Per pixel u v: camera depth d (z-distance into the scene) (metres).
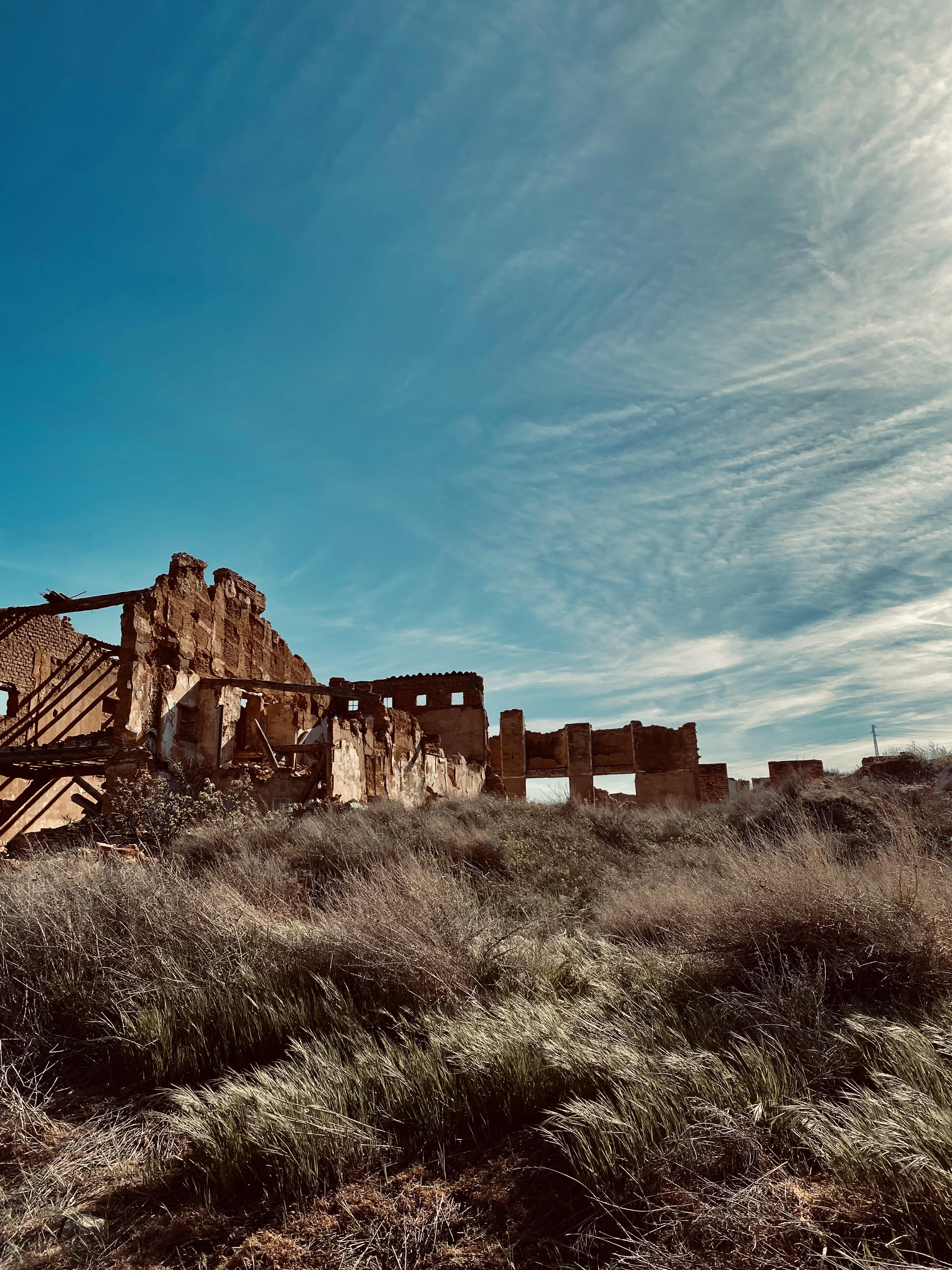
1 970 5.70
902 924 4.96
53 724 24.16
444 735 42.75
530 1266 2.73
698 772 42.00
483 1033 4.22
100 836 14.51
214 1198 3.38
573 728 43.56
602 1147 3.13
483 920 6.50
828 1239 2.52
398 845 10.83
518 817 15.91
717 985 5.19
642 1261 2.54
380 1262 2.85
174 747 19.45
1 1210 3.44
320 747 20.25
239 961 5.77
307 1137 3.51
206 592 22.41
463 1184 3.29
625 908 7.64
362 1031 4.78
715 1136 3.08
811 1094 3.43
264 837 12.02
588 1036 4.25
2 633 19.92
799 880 5.58
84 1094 4.60
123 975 5.58
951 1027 3.98
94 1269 2.97
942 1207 2.54
